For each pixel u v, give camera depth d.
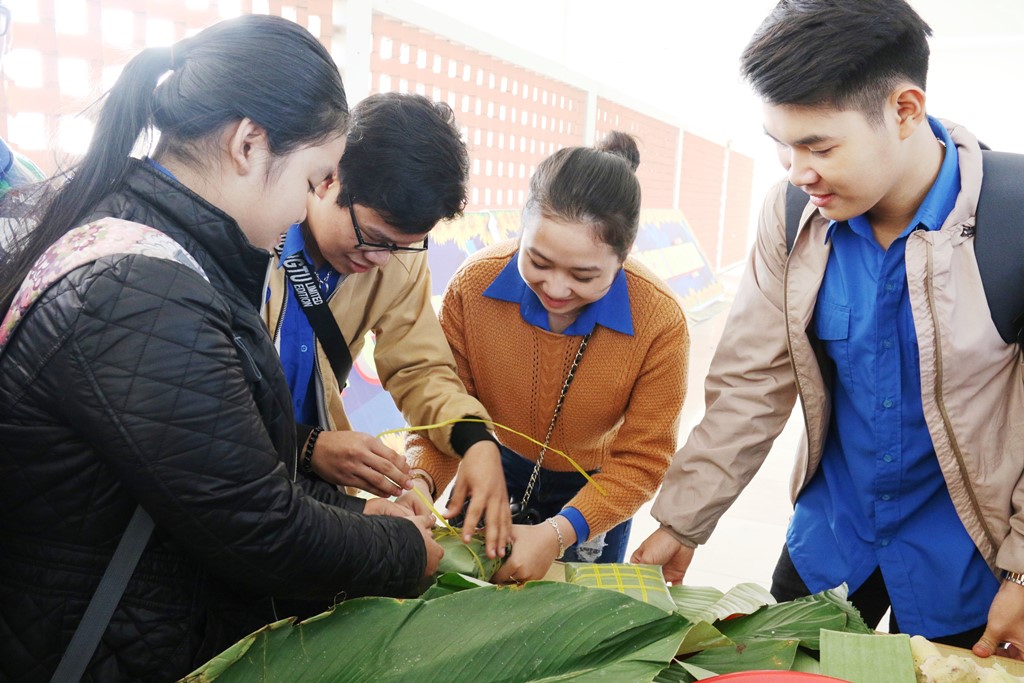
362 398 2.11
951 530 1.29
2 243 0.85
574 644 0.83
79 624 0.75
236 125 0.76
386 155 1.04
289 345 1.25
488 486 1.25
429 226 1.11
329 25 1.98
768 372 1.34
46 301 0.70
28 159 1.43
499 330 1.44
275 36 0.78
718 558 2.90
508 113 3.20
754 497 3.47
